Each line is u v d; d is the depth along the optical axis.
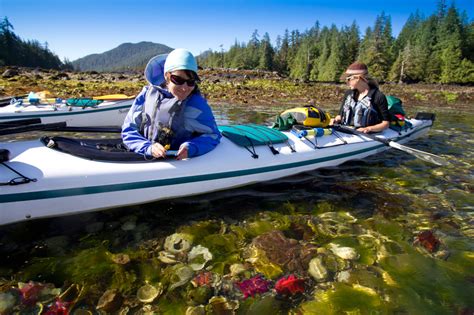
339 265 2.29
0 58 57.44
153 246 2.44
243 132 3.78
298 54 68.62
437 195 3.58
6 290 1.93
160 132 2.85
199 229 2.70
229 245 2.49
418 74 43.72
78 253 2.31
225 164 3.28
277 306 1.88
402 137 5.59
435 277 2.18
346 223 2.91
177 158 2.87
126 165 2.77
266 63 69.94
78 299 1.88
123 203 2.80
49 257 2.25
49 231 2.52
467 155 5.36
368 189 3.69
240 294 1.97
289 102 14.00
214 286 2.04
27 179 2.34
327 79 55.62
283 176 3.83
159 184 2.91
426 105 16.02
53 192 2.45
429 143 6.22
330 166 4.33
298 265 2.28
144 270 2.17
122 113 7.61
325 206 3.23
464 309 1.89
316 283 2.10
